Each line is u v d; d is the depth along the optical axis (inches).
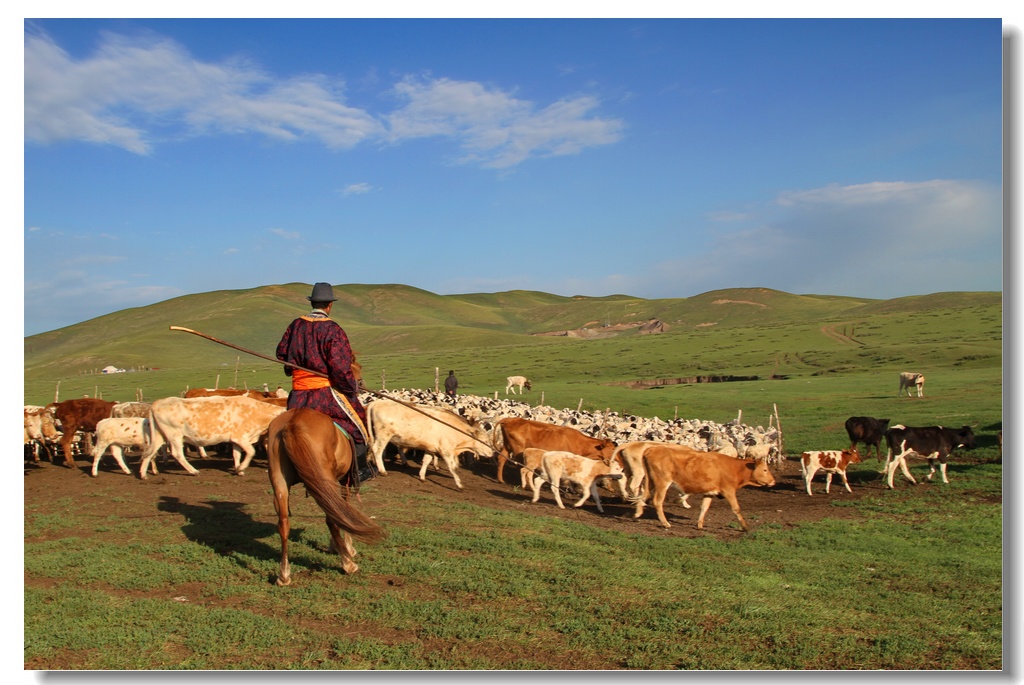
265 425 541.0
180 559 325.7
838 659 258.5
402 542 365.1
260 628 252.1
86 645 232.8
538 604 289.4
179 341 6899.6
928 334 3727.9
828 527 526.6
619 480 619.8
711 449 794.8
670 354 3732.8
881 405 1457.9
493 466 721.0
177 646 237.5
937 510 594.2
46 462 602.5
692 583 331.3
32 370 5792.3
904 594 346.0
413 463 673.0
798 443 1038.4
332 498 283.7
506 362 3747.5
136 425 530.9
